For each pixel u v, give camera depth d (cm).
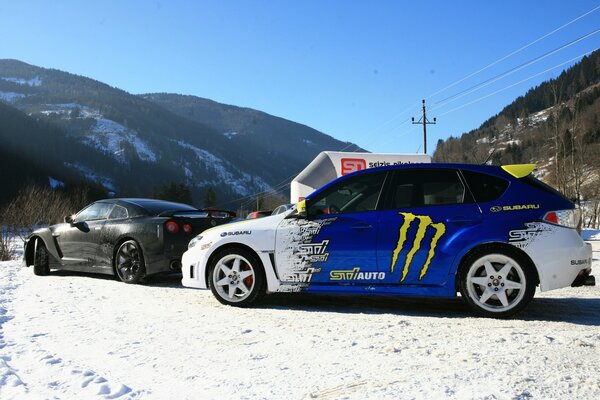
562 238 464
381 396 277
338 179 542
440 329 428
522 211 475
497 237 469
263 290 554
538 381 293
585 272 468
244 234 553
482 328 430
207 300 596
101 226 797
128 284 745
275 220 554
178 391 296
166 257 728
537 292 648
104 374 328
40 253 879
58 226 867
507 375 303
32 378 321
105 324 470
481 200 490
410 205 508
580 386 284
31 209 1883
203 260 575
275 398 280
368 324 454
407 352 358
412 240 494
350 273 513
